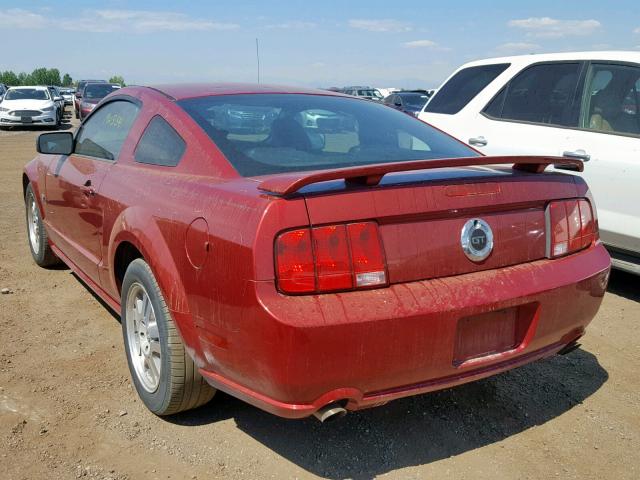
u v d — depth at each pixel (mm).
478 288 2439
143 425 2949
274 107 3232
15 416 2984
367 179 2299
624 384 3471
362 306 2227
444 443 2855
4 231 6742
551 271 2654
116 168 3461
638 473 2668
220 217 2408
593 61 5203
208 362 2537
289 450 2777
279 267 2193
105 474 2582
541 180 2723
